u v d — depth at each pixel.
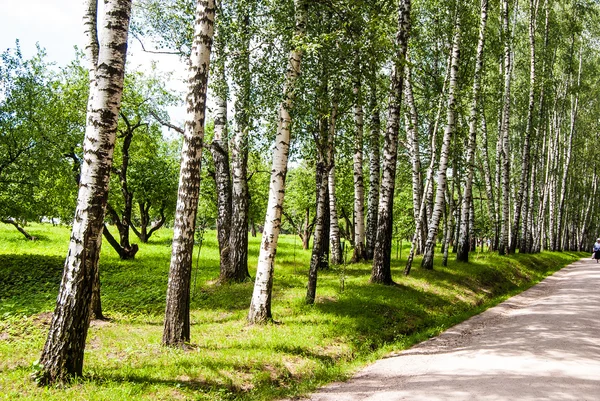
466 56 19.58
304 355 8.41
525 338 9.35
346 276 16.42
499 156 32.53
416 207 21.56
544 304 14.28
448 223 20.30
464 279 18.06
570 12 36.09
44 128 17.70
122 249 21.48
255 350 8.17
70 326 6.08
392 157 15.03
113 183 24.22
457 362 7.89
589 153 45.75
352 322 10.50
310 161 12.81
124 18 6.39
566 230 52.47
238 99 12.30
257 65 11.59
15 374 6.24
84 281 6.17
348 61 11.05
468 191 21.98
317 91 10.90
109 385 6.03
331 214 20.59
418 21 19.58
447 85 19.56
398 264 20.27
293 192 36.28
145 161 29.28
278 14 11.38
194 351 7.91
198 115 8.34
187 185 8.27
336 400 6.39
